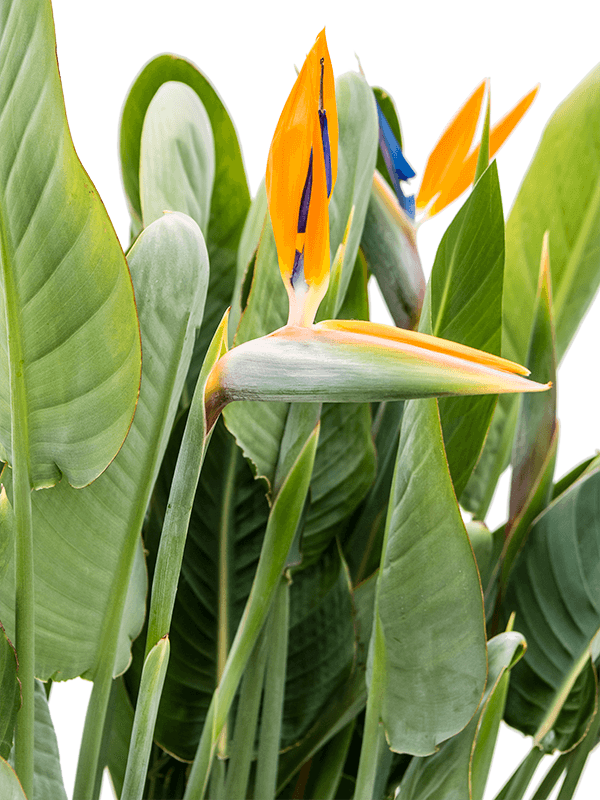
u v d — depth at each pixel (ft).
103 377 3.82
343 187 4.37
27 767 3.99
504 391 3.55
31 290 3.76
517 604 4.58
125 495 4.09
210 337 4.88
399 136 5.22
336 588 4.65
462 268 4.24
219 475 4.67
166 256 4.01
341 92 4.40
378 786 4.57
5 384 3.88
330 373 3.62
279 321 4.36
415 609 4.07
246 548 4.71
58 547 4.09
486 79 4.25
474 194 4.16
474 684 4.08
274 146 3.62
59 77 3.64
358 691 4.67
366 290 4.79
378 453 4.90
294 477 4.21
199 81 4.86
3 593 4.14
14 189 3.71
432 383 3.58
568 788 4.66
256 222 4.63
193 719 4.71
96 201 3.68
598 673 4.65
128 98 4.83
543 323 4.43
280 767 4.73
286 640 4.47
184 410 4.62
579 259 4.82
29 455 3.90
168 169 4.75
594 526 4.44
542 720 4.60
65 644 4.17
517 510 4.58
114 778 4.78
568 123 4.82
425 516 3.98
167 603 3.87
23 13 3.64
